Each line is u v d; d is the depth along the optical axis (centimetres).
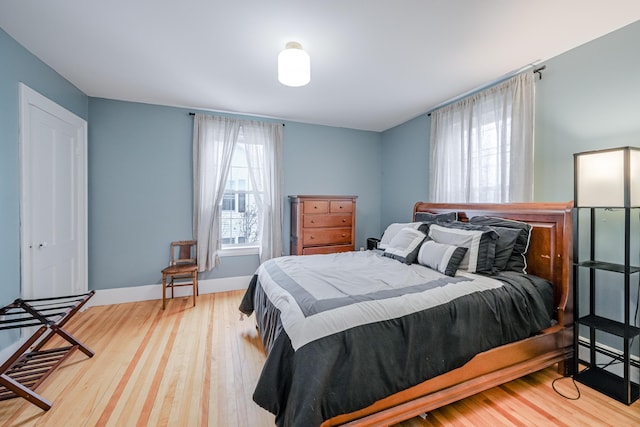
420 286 179
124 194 336
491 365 170
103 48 221
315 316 138
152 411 161
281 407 128
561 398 172
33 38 208
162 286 346
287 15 180
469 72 257
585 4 167
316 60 236
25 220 221
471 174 296
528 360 182
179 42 212
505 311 177
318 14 178
